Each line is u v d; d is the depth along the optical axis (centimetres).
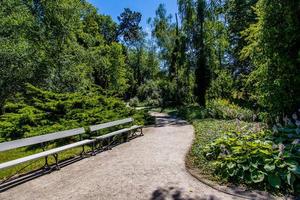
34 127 1002
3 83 1511
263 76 822
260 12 838
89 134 970
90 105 1295
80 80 1831
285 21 762
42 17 1822
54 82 1762
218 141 661
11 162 525
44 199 446
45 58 1686
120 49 3503
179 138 993
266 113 859
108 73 3266
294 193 448
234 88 2053
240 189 473
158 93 3544
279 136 661
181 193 456
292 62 757
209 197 439
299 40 755
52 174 584
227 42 2291
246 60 1925
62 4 1789
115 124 991
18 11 1670
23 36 1697
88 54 2094
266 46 794
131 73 4772
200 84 2308
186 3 2402
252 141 634
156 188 479
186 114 1906
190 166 612
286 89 770
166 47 3306
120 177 542
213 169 567
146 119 1560
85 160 702
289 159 498
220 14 2428
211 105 1905
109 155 749
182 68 2594
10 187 509
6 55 1468
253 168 507
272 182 470
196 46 2361
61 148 656
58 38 1814
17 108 1185
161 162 645
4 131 948
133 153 757
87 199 438
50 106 1102
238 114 1412
